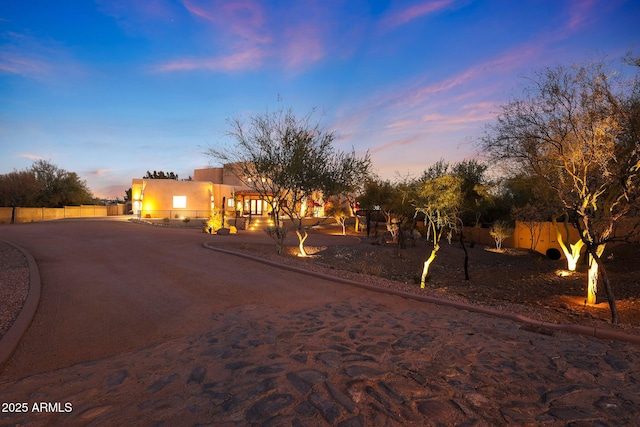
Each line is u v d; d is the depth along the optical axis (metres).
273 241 23.28
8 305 6.80
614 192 11.18
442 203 13.45
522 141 9.81
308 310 6.89
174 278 9.65
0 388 3.86
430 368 4.30
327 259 19.44
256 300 7.61
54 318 6.25
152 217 39.78
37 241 17.77
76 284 8.83
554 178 10.81
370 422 3.18
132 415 3.31
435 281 16.41
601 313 9.11
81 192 48.28
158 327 5.86
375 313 6.75
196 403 3.50
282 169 15.01
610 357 4.77
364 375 4.08
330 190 15.42
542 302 11.11
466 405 3.49
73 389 3.82
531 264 21.56
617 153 8.46
